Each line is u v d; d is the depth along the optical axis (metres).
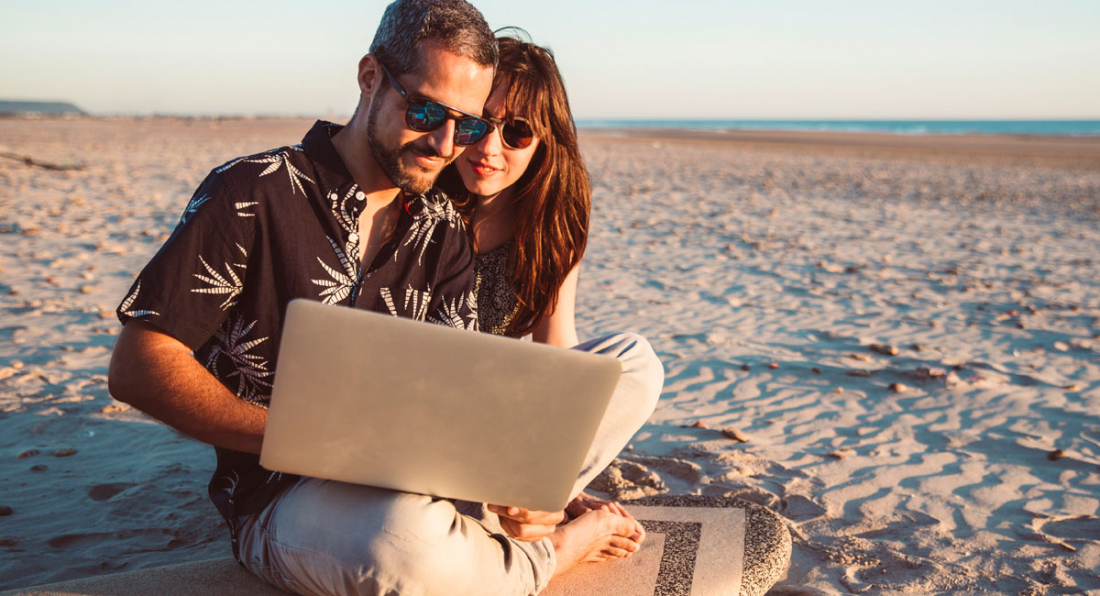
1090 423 3.64
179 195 11.94
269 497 1.73
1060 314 5.86
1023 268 7.86
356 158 1.81
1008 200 14.39
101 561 2.25
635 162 22.23
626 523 2.16
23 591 1.73
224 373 1.76
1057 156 29.50
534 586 1.85
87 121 57.44
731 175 18.69
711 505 2.51
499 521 1.85
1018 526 2.64
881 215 12.03
